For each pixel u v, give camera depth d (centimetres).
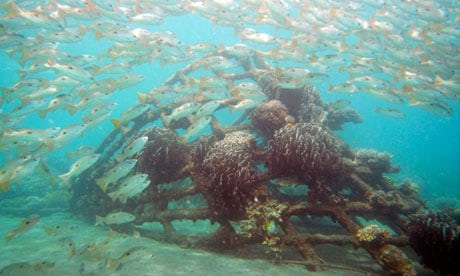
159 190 227
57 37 246
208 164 185
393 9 331
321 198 187
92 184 286
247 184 176
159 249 181
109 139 319
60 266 163
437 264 163
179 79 334
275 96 277
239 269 155
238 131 233
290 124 212
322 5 314
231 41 1524
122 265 157
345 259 187
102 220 183
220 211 180
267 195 184
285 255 180
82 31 269
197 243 187
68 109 230
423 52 331
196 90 245
